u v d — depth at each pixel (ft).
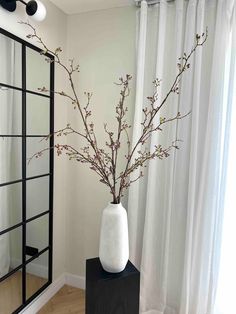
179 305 5.94
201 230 5.60
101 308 4.45
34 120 5.84
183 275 5.71
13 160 5.37
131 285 4.56
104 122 6.61
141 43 5.78
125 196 6.40
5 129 5.11
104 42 6.48
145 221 5.97
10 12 4.90
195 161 5.52
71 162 7.04
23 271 5.75
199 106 5.54
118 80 6.40
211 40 5.43
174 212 5.89
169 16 5.72
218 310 5.72
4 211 5.26
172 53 5.70
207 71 5.49
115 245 4.45
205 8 5.41
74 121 6.89
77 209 7.10
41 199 6.23
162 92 5.83
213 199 5.48
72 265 7.27
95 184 6.83
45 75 6.06
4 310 5.36
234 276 5.54
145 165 6.02
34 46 5.58
